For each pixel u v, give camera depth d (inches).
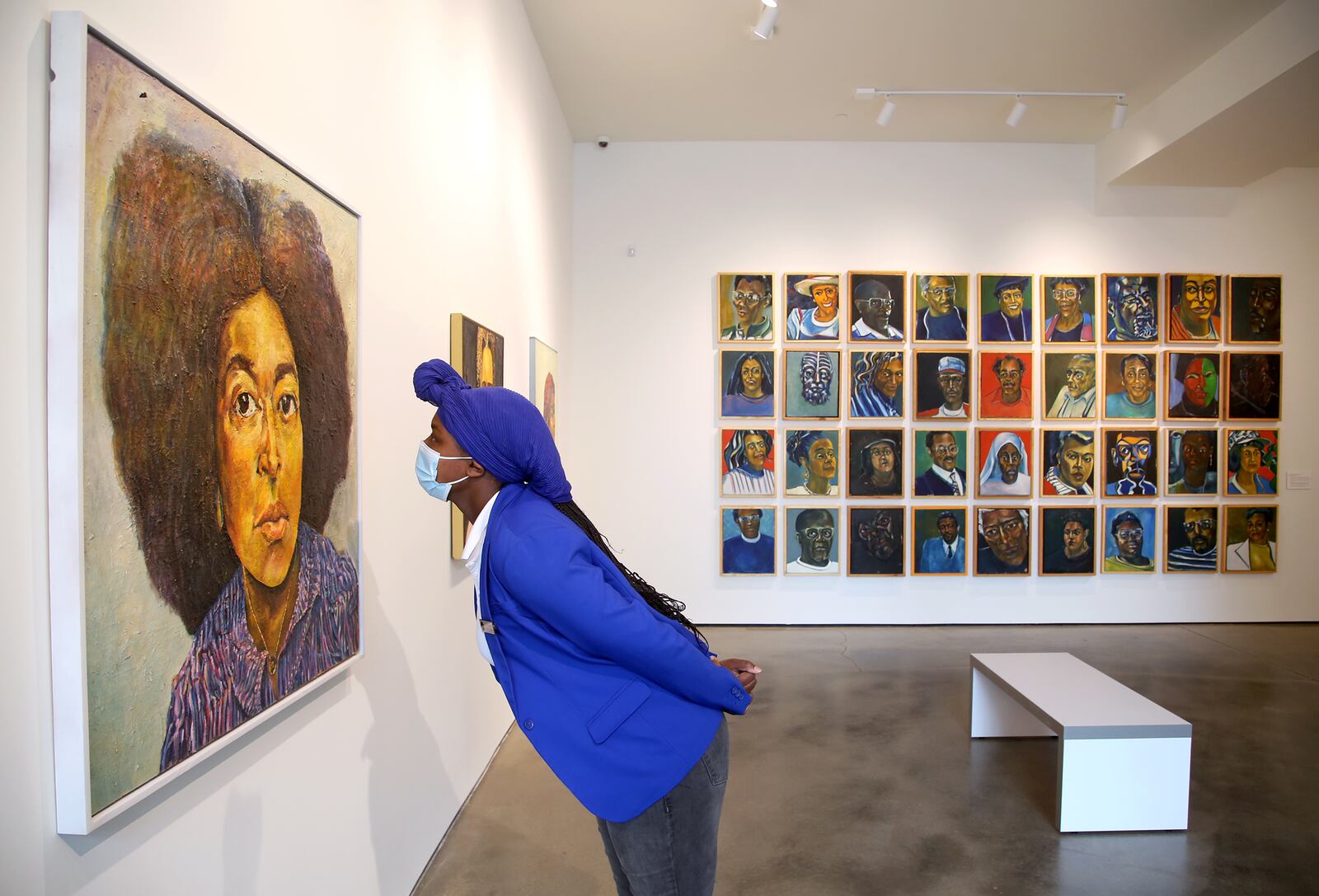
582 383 273.6
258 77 64.4
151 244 47.8
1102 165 269.7
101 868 45.9
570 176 265.1
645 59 211.9
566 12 186.2
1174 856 119.0
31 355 41.3
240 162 57.9
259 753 63.7
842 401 271.1
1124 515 271.7
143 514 47.1
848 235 273.0
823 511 270.4
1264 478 272.2
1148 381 271.3
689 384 273.6
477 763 142.5
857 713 183.8
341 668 75.9
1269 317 272.7
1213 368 271.6
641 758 56.4
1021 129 262.2
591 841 121.5
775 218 273.6
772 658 231.3
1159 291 271.9
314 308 70.4
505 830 124.6
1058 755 127.2
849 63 215.6
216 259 54.6
